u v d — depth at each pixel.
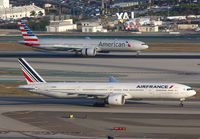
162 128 117.31
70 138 108.88
